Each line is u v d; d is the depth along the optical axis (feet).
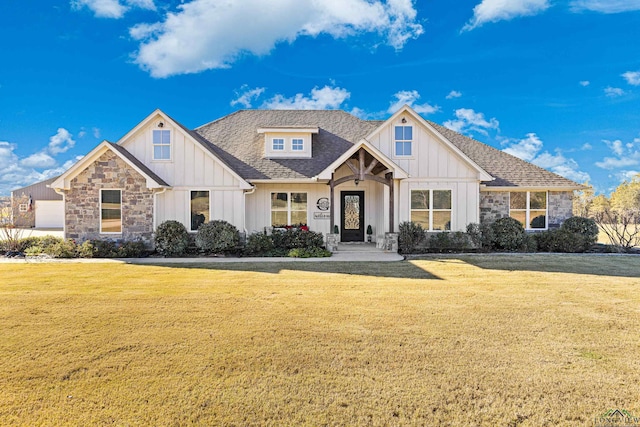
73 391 12.79
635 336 17.85
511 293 26.35
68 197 49.44
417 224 51.65
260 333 18.22
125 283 30.07
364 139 49.08
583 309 22.30
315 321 20.07
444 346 16.61
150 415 11.43
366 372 14.15
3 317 20.76
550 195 57.16
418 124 53.52
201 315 21.16
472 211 53.47
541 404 12.03
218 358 15.35
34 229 111.65
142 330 18.67
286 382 13.38
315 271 35.53
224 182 53.21
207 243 48.03
